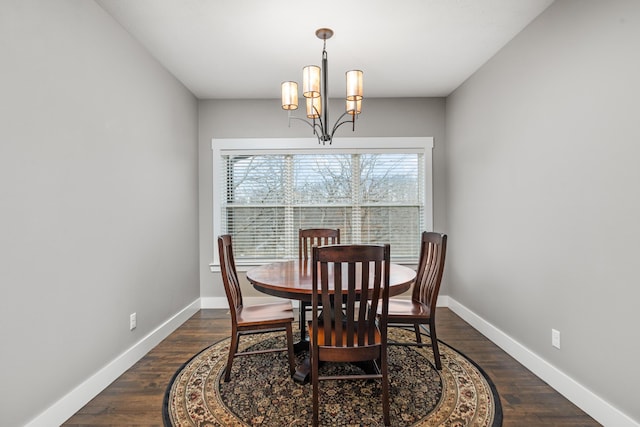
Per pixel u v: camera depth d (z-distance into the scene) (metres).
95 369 2.05
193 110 3.75
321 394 2.00
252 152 3.91
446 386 2.09
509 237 2.62
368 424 1.72
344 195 3.97
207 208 3.90
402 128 3.90
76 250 1.91
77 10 1.94
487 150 2.95
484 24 2.37
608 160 1.72
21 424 1.55
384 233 3.96
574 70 1.94
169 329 3.06
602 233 1.76
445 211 3.92
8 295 1.50
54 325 1.75
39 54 1.67
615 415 1.67
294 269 2.54
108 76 2.22
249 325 2.16
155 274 2.85
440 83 3.47
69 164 1.87
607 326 1.73
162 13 2.22
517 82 2.51
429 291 2.44
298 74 3.21
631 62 1.59
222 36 2.52
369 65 3.03
